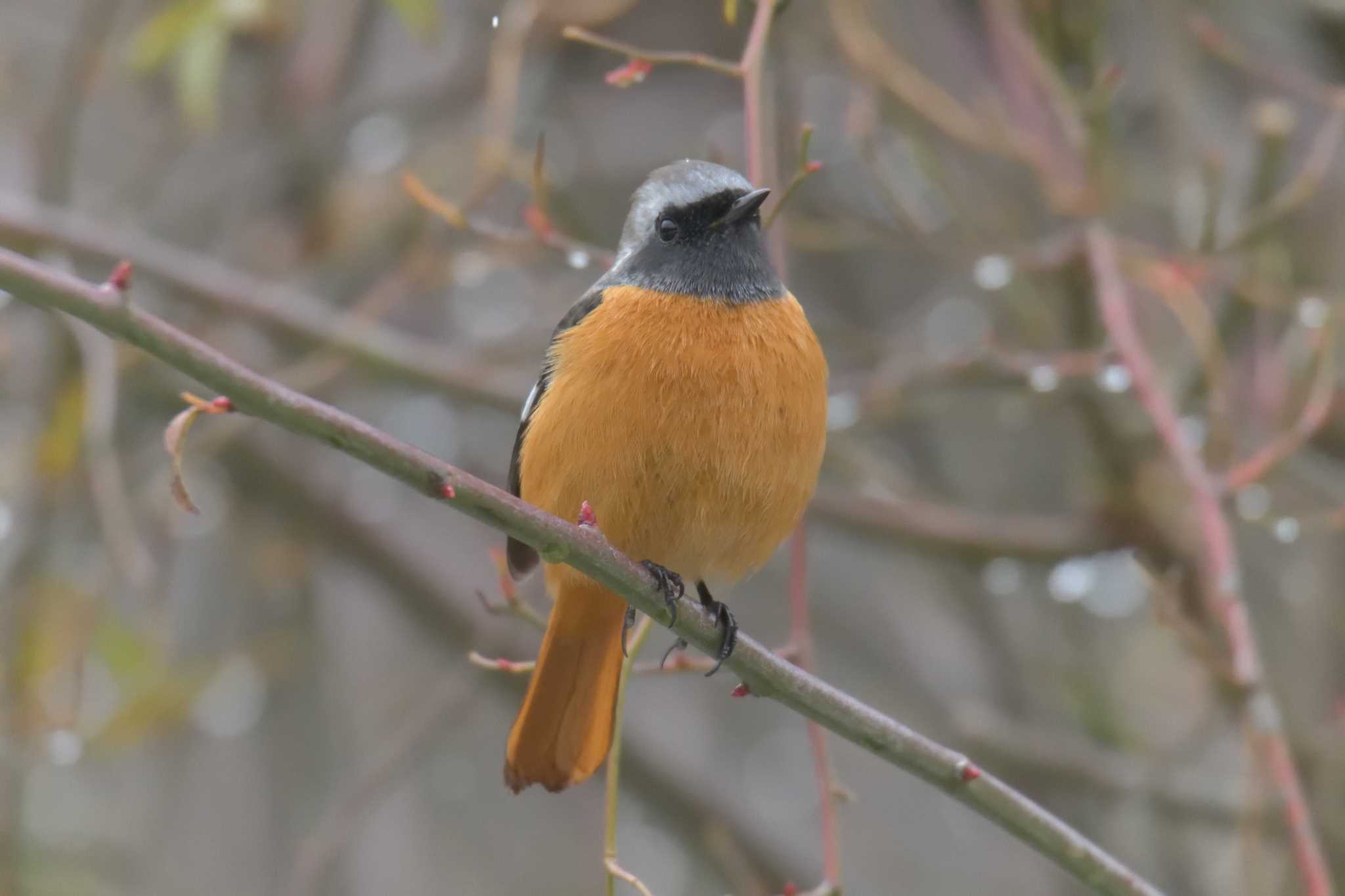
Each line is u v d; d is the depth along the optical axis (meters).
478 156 11.76
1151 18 12.75
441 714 11.77
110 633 11.52
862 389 11.37
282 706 12.91
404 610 13.31
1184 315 9.93
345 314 11.97
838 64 12.35
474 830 14.70
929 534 11.35
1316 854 7.52
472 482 5.71
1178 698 13.52
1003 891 14.39
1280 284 10.69
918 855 14.72
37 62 13.97
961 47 12.73
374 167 13.31
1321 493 11.84
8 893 10.55
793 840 14.43
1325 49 12.62
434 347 13.49
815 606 14.22
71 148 11.67
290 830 12.69
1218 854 13.06
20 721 10.84
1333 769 10.84
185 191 13.63
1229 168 11.57
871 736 6.44
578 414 7.07
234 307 11.20
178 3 11.30
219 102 13.51
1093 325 10.64
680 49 13.81
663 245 7.39
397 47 14.71
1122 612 12.92
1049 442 14.59
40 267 4.99
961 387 11.18
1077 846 6.46
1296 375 11.17
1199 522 9.44
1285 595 12.69
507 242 10.70
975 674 14.47
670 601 6.28
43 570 11.26
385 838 13.41
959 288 13.98
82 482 11.74
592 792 14.94
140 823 13.03
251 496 12.93
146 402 12.94
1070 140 10.44
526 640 12.75
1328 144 9.90
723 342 7.11
